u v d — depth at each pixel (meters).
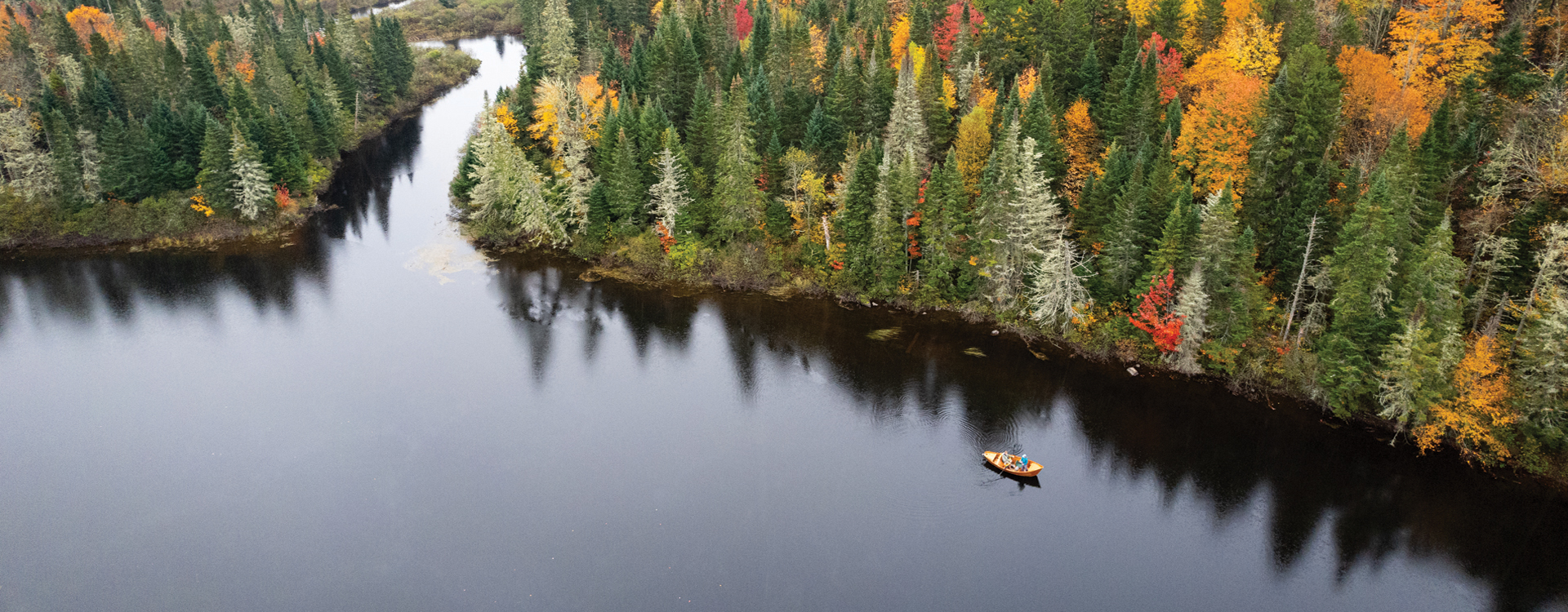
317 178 109.56
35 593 46.88
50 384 65.88
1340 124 66.81
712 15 112.38
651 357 70.62
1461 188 61.66
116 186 92.81
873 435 60.19
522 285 83.69
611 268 87.00
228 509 53.03
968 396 64.50
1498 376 54.41
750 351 71.50
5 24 119.75
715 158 85.69
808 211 79.88
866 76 87.88
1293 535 51.16
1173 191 65.81
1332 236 60.84
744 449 58.81
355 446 58.91
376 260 89.44
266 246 92.81
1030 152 66.44
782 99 91.88
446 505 53.41
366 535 51.03
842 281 78.94
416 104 152.00
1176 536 51.16
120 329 74.62
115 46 129.38
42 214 92.12
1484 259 58.97
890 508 53.19
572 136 91.31
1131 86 76.50
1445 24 73.69
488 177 91.94
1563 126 58.59
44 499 53.72
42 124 95.44
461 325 75.88
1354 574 48.41
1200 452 57.91
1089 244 71.19
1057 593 47.16
